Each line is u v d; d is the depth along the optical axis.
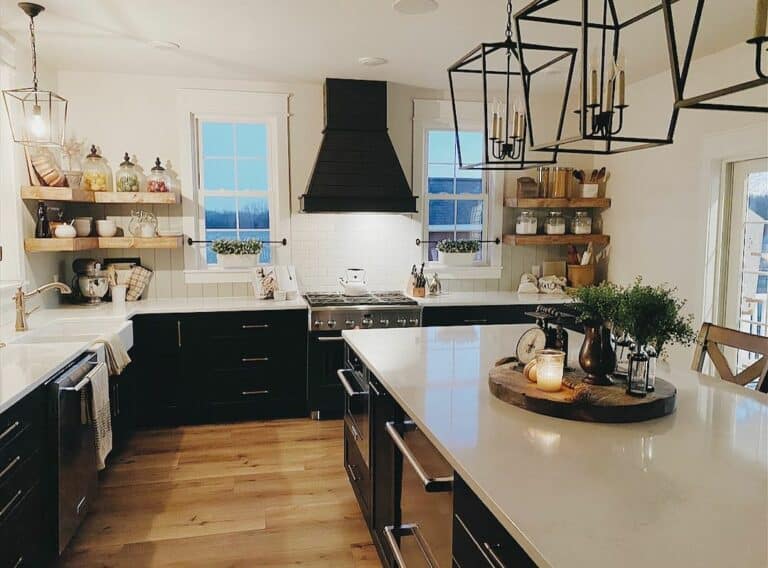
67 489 2.45
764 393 2.03
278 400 4.36
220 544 2.67
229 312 4.20
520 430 1.62
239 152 4.75
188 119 4.52
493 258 5.21
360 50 3.80
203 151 4.68
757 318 3.78
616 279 4.99
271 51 3.81
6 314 3.41
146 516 2.91
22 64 3.68
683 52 3.82
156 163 4.37
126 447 3.80
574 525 1.09
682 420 1.72
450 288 5.16
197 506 3.02
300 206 4.77
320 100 4.75
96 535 2.73
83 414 2.64
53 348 2.76
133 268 4.48
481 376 2.19
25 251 3.67
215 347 4.21
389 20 3.23
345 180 4.50
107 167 4.30
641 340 1.78
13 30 3.34
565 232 5.20
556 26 3.30
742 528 1.08
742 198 3.87
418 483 1.81
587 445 1.51
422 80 4.61
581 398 1.71
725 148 3.80
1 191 3.52
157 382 4.14
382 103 4.59
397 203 4.57
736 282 3.93
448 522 1.53
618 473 1.33
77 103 4.34
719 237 3.99
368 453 2.56
